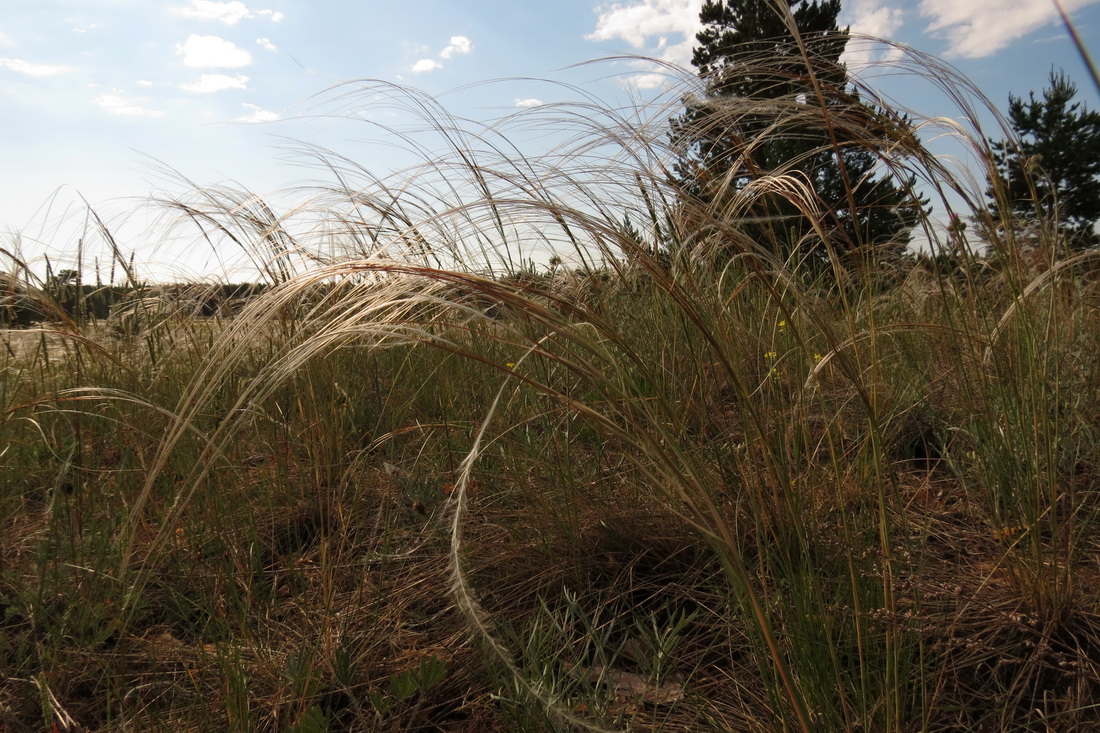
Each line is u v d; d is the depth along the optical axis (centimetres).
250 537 218
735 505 194
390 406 292
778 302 139
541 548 212
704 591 193
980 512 218
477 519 239
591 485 233
